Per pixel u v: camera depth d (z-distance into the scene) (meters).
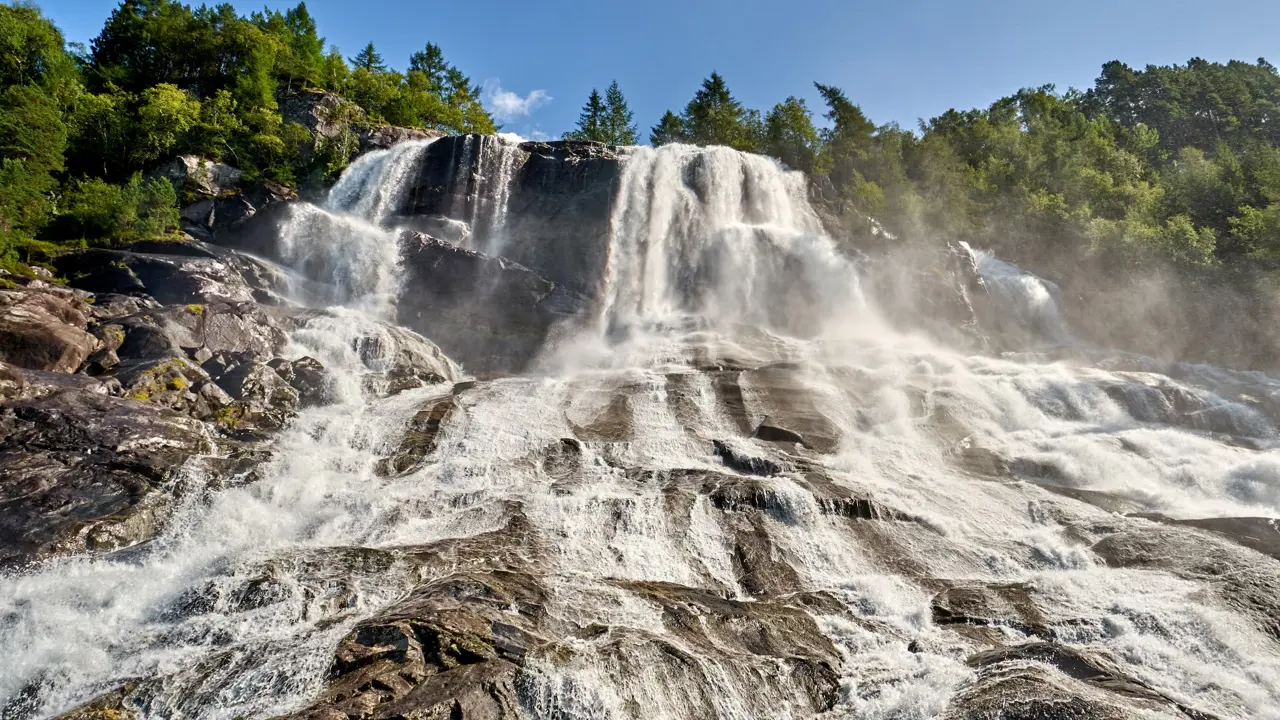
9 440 15.09
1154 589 13.38
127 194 32.81
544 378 25.58
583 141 42.69
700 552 14.60
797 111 58.12
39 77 45.75
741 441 19.98
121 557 13.41
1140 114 87.31
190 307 22.56
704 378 24.12
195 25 57.94
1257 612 12.38
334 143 46.12
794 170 44.53
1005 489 18.30
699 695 9.97
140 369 18.98
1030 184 52.50
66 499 14.24
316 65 60.75
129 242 30.25
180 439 16.88
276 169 42.38
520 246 36.03
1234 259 40.81
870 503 16.25
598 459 18.64
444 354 28.83
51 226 30.97
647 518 15.27
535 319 31.02
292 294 30.19
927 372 26.08
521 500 15.84
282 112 48.03
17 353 18.02
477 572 12.46
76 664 10.28
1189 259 39.88
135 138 40.66
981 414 23.05
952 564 14.77
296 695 9.28
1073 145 58.47
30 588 12.14
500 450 18.94
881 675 10.62
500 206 39.16
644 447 19.45
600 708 9.46
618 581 12.95
